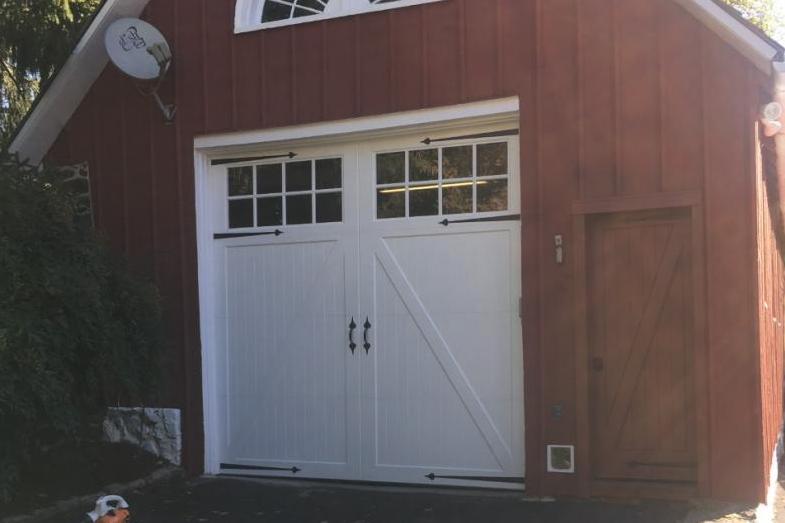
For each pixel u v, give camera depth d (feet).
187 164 22.82
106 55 23.72
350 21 20.83
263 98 21.83
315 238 21.71
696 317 17.02
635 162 17.70
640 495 17.63
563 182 18.38
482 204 19.85
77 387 19.24
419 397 20.29
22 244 17.98
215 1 22.53
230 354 22.63
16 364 16.51
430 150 20.51
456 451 19.84
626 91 17.87
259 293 22.35
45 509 18.12
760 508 16.12
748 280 16.60
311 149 21.83
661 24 17.56
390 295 20.72
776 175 19.97
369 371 20.86
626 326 18.03
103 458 22.13
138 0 23.07
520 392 19.21
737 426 16.57
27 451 18.21
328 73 21.04
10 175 18.49
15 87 38.60
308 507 18.69
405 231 20.61
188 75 22.81
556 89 18.53
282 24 21.62
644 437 17.80
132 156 23.62
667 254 17.76
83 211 23.15
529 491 18.45
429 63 19.89
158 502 19.42
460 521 16.93
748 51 16.07
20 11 34.45
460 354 19.89
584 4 18.34
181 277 22.85
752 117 16.66
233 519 17.87
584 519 16.52
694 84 17.20
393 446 20.52
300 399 21.70
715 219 16.93
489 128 19.74
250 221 22.63
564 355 18.22
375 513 17.93
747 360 16.55
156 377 21.13
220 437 22.59
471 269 19.88
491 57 19.24
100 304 18.81
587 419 17.95
